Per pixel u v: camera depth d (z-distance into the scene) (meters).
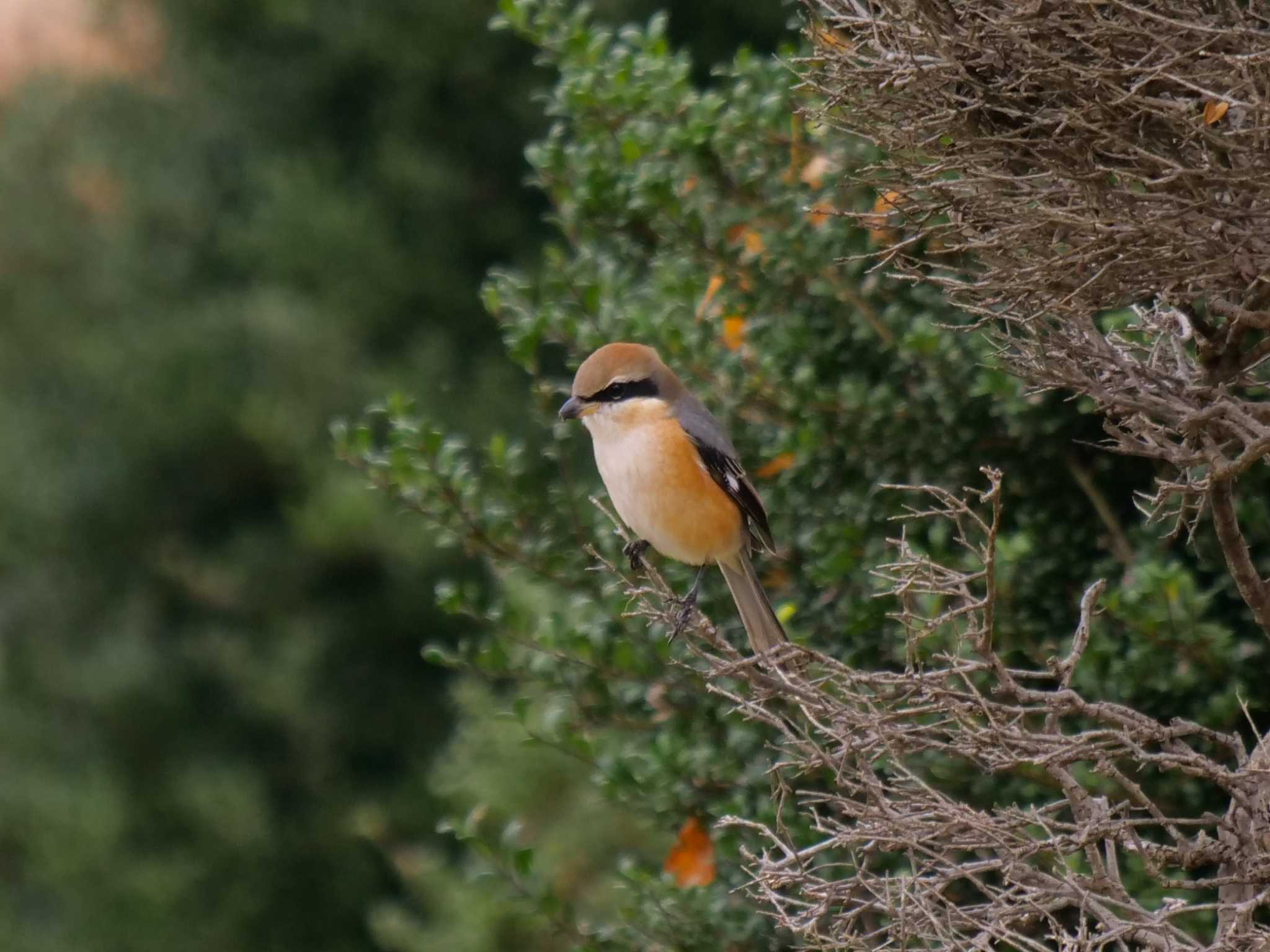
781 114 10.73
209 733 31.02
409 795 28.83
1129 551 9.85
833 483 10.75
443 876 17.05
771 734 10.13
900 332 10.40
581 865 14.91
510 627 10.64
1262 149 6.51
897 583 8.23
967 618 8.74
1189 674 9.12
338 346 30.81
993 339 9.12
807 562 10.98
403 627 30.56
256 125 33.62
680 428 10.15
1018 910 6.99
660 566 11.11
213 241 33.72
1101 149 6.90
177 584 31.94
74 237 33.91
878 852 8.96
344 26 32.12
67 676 31.31
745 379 10.75
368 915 27.89
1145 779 9.31
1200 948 6.86
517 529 10.78
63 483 32.19
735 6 27.31
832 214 7.96
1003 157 7.10
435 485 10.53
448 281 31.52
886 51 7.44
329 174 32.19
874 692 8.52
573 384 10.61
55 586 32.53
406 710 30.39
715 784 10.23
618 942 10.12
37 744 31.14
